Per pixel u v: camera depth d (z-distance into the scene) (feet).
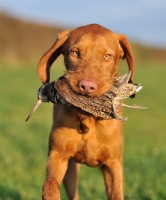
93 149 24.98
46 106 90.68
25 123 68.23
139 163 39.55
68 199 29.04
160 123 71.26
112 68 24.58
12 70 171.83
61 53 26.04
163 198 29.66
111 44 24.70
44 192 22.40
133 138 55.67
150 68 182.91
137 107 21.26
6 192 31.07
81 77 21.71
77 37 24.70
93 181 34.37
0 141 50.85
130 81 25.80
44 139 53.47
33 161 41.24
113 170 25.26
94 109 21.13
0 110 83.25
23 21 276.21
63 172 24.95
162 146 48.49
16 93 108.99
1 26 262.47
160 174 35.32
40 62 25.04
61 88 21.44
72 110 23.85
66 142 24.66
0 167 38.34
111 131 24.72
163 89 120.78
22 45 254.27
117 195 24.80
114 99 21.16
